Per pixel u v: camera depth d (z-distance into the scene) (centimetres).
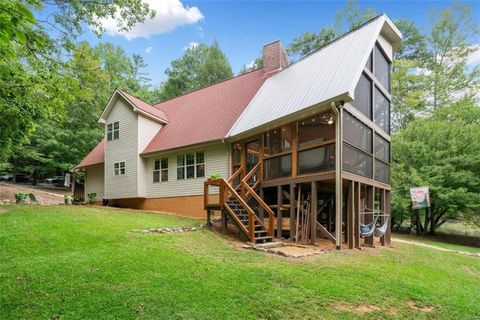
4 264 553
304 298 462
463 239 1861
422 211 1916
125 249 675
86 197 2045
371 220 1086
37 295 428
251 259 683
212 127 1427
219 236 942
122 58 3956
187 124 1602
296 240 972
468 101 2181
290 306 430
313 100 926
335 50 1151
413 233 1989
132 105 1625
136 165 1625
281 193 1054
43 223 879
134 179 1631
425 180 1742
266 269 598
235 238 936
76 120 2506
